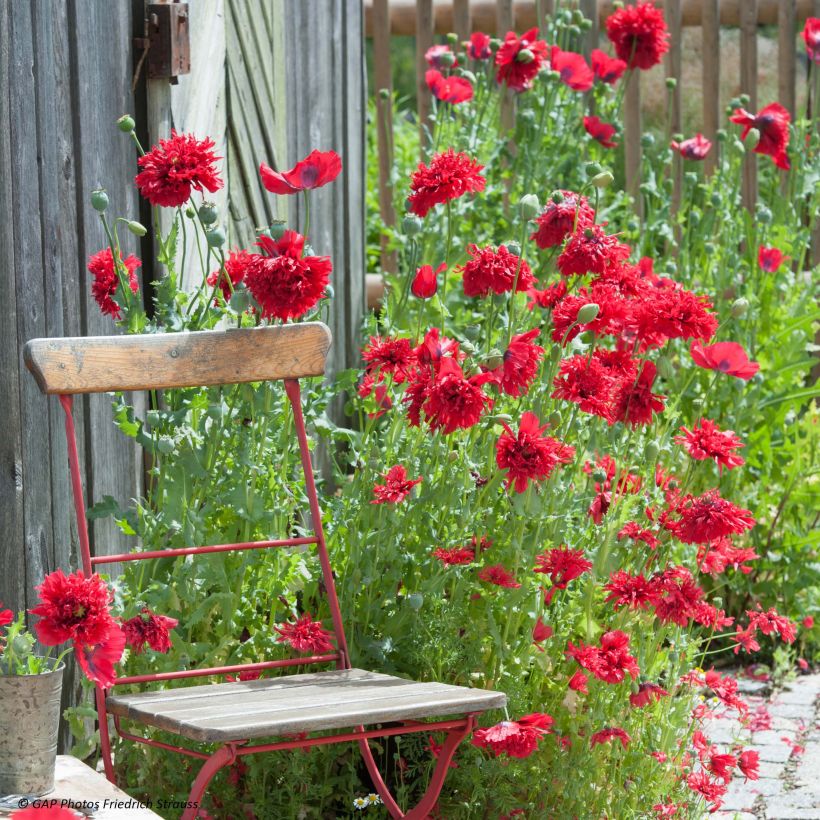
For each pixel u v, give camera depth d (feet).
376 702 9.61
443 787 12.55
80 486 10.53
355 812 12.39
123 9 13.82
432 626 12.07
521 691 12.00
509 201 20.79
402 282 18.94
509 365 11.91
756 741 15.37
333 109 20.88
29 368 10.43
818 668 18.20
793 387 19.95
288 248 11.29
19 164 11.96
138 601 11.34
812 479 19.16
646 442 13.79
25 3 12.01
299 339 11.84
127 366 10.90
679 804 12.31
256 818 11.89
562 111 20.88
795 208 21.34
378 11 24.11
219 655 11.98
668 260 20.13
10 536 11.89
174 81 14.60
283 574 12.49
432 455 12.83
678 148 21.06
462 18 24.06
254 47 17.42
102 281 11.98
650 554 12.60
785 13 22.67
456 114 21.25
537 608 12.19
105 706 10.09
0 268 11.72
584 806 11.91
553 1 23.54
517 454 11.29
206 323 12.26
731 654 18.43
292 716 9.02
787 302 20.45
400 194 22.67
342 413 21.04
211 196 15.98
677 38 23.24
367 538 12.46
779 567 18.88
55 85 12.55
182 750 10.14
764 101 29.63
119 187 13.80
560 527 12.62
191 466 11.78
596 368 11.88
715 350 12.21
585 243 12.14
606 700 11.98
